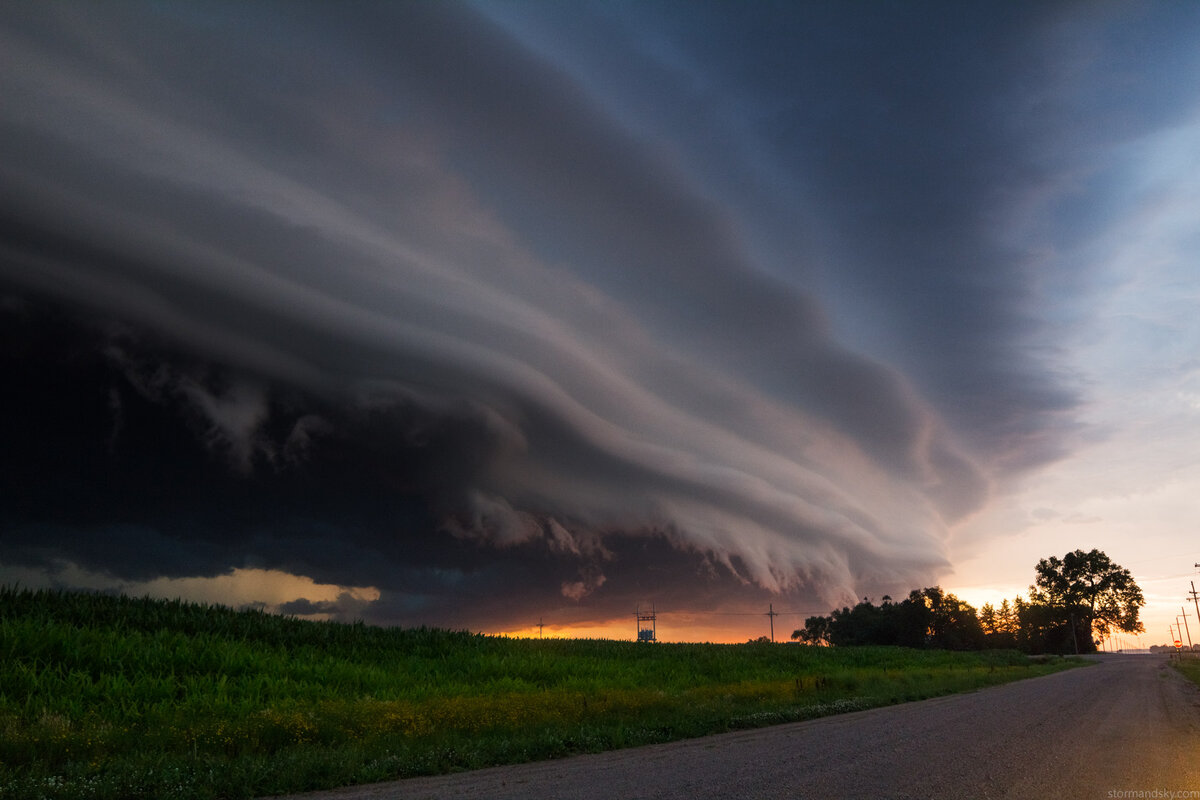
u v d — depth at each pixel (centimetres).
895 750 1195
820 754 1156
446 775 1036
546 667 2822
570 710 1708
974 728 1539
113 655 1961
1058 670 5925
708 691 2352
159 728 1261
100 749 1096
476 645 3347
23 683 1599
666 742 1410
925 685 2962
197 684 1811
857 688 2747
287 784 927
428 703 1634
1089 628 13762
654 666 3369
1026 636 13875
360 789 926
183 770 959
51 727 1179
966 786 875
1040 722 1666
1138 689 2991
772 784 893
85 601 2656
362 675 2233
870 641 12744
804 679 2962
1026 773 969
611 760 1153
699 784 900
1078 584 13875
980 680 3562
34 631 1980
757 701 2208
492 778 992
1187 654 11306
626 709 1808
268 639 2838
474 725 1493
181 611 2864
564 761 1159
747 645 4822
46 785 852
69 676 1686
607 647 3956
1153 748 1223
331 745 1238
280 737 1257
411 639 3281
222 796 885
